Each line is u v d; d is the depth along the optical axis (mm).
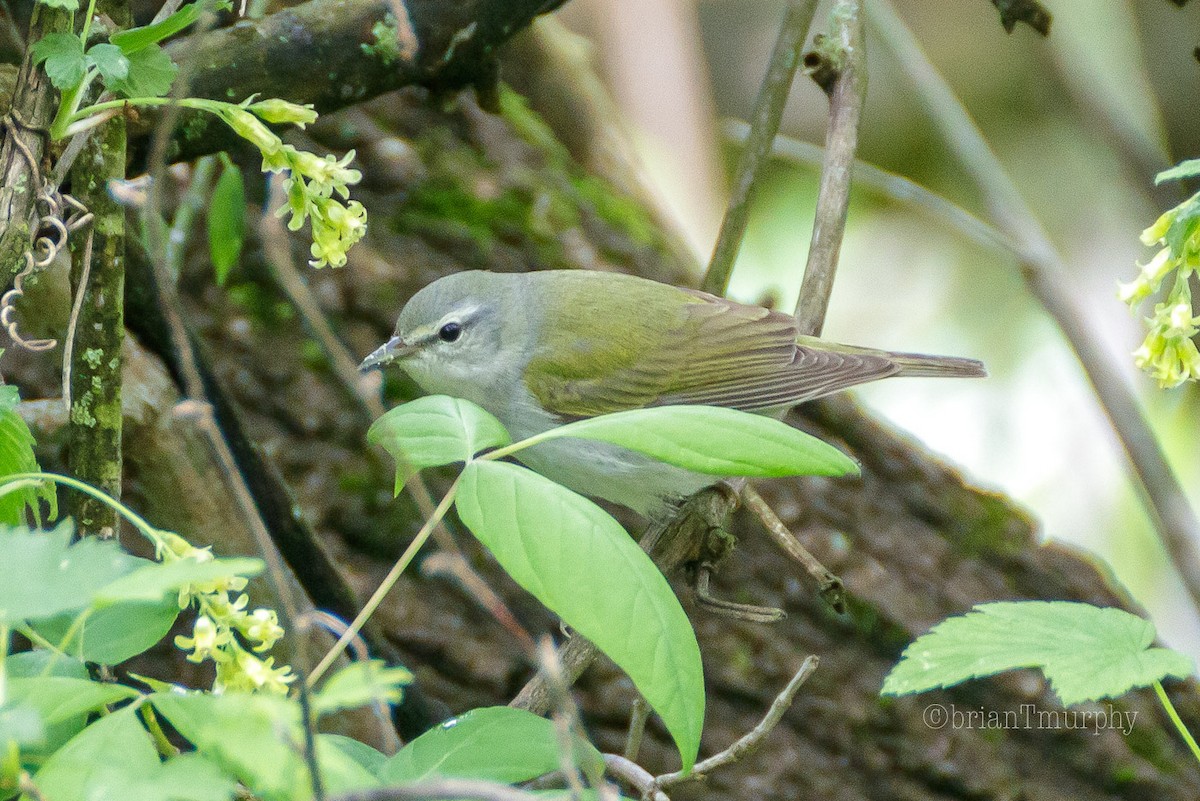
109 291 6219
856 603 10203
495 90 9242
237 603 4559
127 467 8094
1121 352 16547
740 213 9891
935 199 12375
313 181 5469
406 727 8734
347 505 9883
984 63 17906
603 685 9602
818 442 4746
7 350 8250
